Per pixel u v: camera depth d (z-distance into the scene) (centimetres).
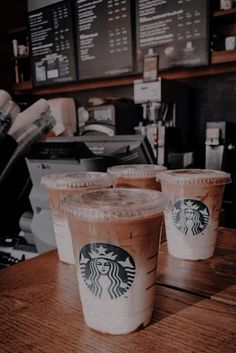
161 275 81
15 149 173
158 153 272
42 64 428
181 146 300
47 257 96
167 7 320
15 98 469
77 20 386
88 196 66
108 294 56
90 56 386
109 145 146
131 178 98
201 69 328
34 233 134
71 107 408
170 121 320
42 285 78
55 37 408
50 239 129
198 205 85
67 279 81
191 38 310
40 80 434
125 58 359
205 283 77
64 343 55
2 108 160
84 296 59
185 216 86
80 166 123
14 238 172
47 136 196
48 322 62
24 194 193
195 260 89
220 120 333
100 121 325
